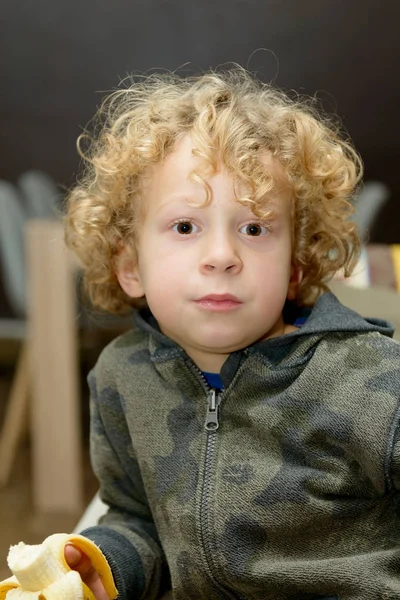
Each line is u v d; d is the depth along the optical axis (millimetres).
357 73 3186
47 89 3256
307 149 755
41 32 3219
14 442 2139
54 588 582
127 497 846
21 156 3311
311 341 719
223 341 698
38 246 1748
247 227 703
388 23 3135
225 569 707
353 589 677
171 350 762
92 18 3209
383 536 710
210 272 686
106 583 665
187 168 710
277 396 716
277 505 698
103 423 837
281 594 719
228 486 711
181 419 755
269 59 3227
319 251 812
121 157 756
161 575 799
